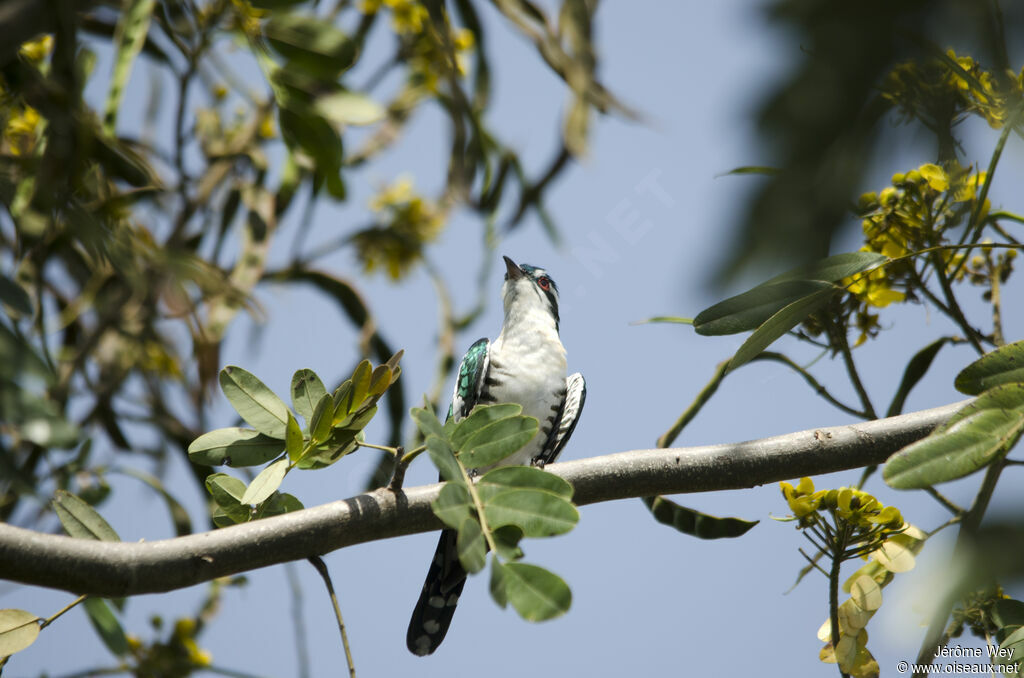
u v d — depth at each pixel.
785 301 4.38
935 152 1.42
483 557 4.23
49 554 5.44
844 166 1.25
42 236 6.36
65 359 10.92
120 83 6.76
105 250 5.91
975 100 1.62
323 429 5.82
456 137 9.40
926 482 3.24
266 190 12.52
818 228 1.22
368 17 12.40
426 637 9.38
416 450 6.13
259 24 5.80
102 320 10.33
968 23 1.31
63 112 5.67
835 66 1.26
